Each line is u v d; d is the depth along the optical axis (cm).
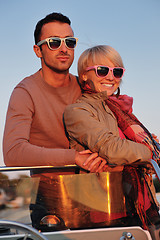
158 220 162
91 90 200
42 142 208
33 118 203
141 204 160
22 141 172
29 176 144
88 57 202
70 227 152
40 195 146
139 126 187
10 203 140
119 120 186
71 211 153
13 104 194
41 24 215
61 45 207
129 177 163
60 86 213
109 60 199
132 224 158
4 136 180
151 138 188
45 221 147
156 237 156
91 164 163
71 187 154
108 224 156
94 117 179
